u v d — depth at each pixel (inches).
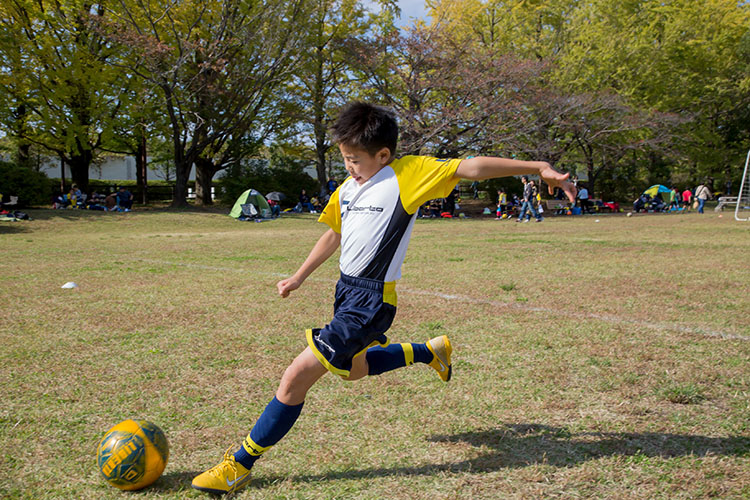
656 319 206.1
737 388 136.3
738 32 1438.2
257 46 1050.1
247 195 1001.5
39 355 169.6
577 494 90.7
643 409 124.5
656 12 1390.3
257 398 135.5
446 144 1154.0
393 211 97.9
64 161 1146.0
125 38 903.1
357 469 101.7
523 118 1121.4
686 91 1384.1
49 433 117.0
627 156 1622.8
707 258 377.4
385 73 1208.8
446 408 127.8
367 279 98.6
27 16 977.5
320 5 1170.6
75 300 254.1
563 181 86.5
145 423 97.7
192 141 1136.2
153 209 1133.7
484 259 393.1
